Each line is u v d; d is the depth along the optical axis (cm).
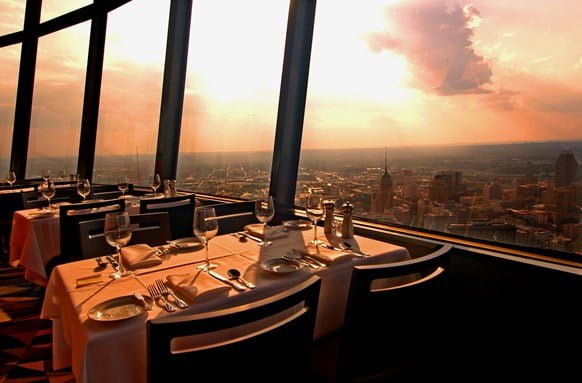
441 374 203
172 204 296
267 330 88
